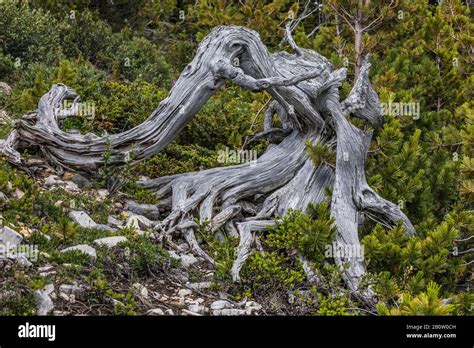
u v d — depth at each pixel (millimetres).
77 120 12078
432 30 16844
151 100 13055
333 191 10164
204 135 12820
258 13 19516
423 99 14250
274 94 10742
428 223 10633
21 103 11953
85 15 17953
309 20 23547
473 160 10250
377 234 9656
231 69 10227
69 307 7121
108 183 10523
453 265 9883
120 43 18547
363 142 10586
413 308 7730
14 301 6844
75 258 7879
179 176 10859
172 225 9875
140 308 7578
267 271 8969
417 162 11648
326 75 11086
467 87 15086
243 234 9680
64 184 10109
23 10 16047
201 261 9391
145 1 21891
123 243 8609
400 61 15164
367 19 16578
